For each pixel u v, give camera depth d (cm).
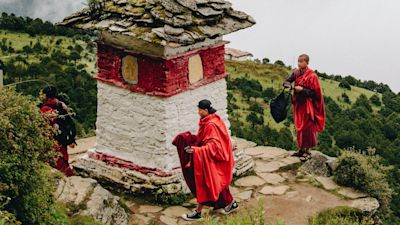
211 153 888
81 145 1276
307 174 1126
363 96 5284
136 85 989
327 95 5609
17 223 604
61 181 853
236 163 1109
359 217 991
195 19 960
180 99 988
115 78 1012
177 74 970
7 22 4431
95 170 1042
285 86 1139
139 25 945
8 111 645
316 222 915
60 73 3073
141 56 966
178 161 1005
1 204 631
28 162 660
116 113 1023
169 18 930
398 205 2103
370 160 1123
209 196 902
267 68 6397
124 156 1029
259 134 3481
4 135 633
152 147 991
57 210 739
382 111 4966
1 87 733
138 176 996
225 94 1088
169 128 976
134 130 1007
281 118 1152
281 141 3356
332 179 1107
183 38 909
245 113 4494
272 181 1097
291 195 1037
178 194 984
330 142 3269
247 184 1077
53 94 987
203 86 1032
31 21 4472
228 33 995
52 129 713
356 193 1057
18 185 655
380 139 3441
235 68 6356
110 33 1001
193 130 1027
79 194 842
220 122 910
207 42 1022
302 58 1127
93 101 2402
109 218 841
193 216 920
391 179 2412
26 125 657
